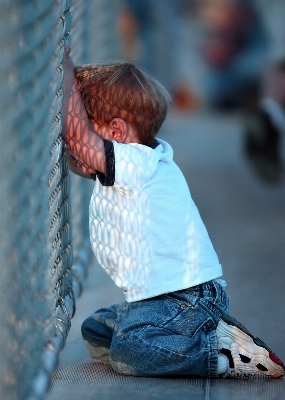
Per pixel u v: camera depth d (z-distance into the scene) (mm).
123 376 7801
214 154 30359
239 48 43688
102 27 16234
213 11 44250
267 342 9180
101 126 8117
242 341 7672
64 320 7973
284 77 21656
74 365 8273
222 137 35344
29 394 6289
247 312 10648
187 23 43906
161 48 38469
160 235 7848
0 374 5359
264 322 10125
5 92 5387
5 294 5469
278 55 41406
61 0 7719
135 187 7746
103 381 7637
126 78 8086
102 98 8008
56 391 7324
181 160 28844
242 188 23312
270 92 22156
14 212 5711
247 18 44062
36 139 6586
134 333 7664
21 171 5961
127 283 7867
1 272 5324
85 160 7797
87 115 8031
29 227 6289
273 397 7203
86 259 12297
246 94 43562
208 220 18703
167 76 41312
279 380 7734
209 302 7809
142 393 7266
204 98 44250
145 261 7812
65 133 7902
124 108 8016
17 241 5812
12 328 5707
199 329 7676
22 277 6020
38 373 6703
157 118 8195
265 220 18594
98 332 8211
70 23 8430
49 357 6992
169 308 7746
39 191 6762
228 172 26250
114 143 7777
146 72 8336
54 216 7699
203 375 7676
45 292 7156
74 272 11000
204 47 43969
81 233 13125
